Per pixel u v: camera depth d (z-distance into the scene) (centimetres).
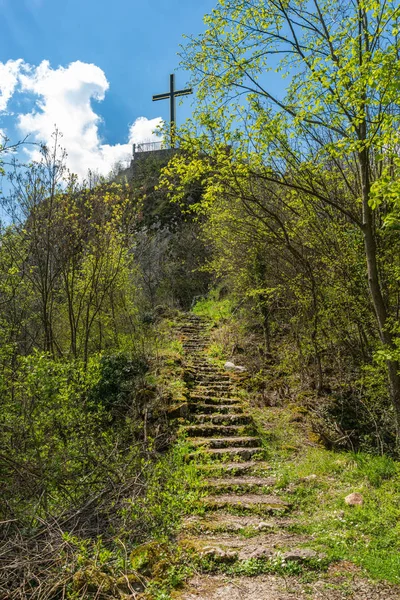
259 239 930
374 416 799
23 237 1036
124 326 1242
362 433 815
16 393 684
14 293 988
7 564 410
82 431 649
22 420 609
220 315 1591
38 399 635
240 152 713
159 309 1688
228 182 788
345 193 888
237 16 730
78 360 921
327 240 882
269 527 498
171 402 874
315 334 945
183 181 749
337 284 874
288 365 1094
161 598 353
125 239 1244
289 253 1034
